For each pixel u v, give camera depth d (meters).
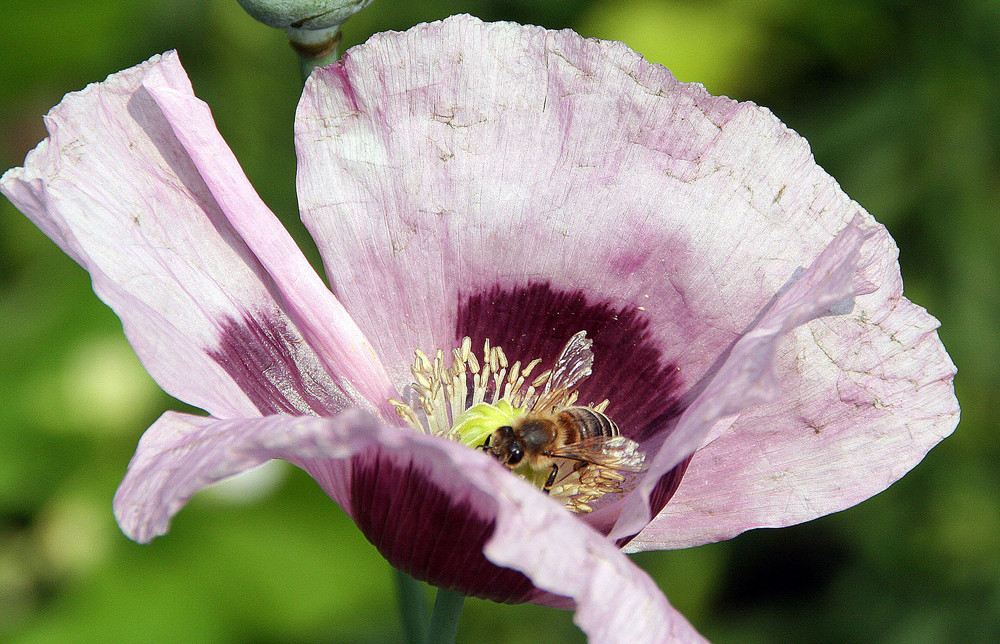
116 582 0.37
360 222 0.29
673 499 0.29
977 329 0.39
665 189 0.29
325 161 0.29
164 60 0.29
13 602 0.37
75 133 0.28
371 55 0.29
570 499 0.29
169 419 0.26
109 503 0.37
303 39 0.29
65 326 0.38
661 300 0.30
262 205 0.29
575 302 0.30
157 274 0.28
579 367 0.30
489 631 0.39
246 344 0.28
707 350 0.29
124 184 0.28
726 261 0.29
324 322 0.29
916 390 0.29
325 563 0.37
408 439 0.25
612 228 0.30
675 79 0.29
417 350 0.30
